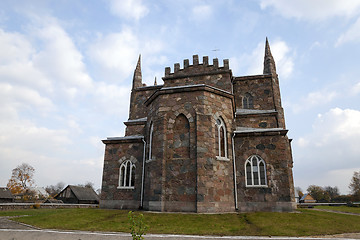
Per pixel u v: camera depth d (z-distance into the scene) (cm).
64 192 5812
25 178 7900
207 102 1948
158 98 2064
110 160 2464
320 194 10662
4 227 1373
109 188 2378
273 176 1919
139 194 2273
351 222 1602
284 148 1959
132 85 3631
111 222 1445
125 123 2939
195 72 2625
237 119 2739
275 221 1458
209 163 1798
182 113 1938
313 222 1468
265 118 2688
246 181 1958
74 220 1534
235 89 3145
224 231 1245
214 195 1750
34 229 1322
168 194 1780
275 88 3059
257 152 2002
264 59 3409
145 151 2277
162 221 1428
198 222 1402
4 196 5466
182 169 1803
